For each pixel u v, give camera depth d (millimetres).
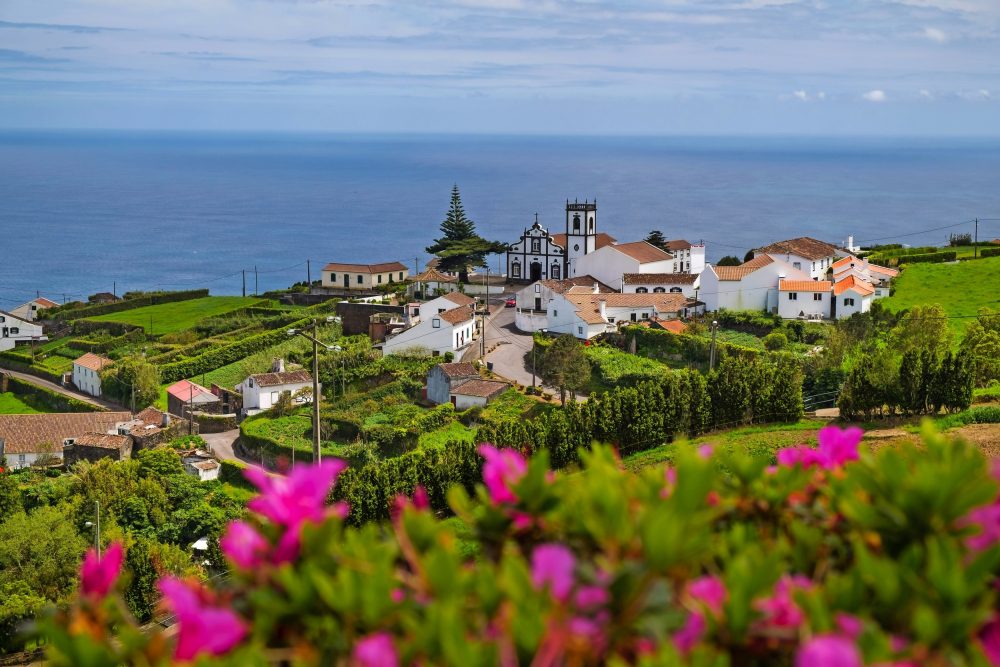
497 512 7957
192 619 6570
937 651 6480
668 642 6152
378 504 53969
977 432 56344
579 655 6246
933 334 77812
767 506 8664
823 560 7949
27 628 6832
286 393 96000
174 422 93938
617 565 6902
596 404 61406
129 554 56969
